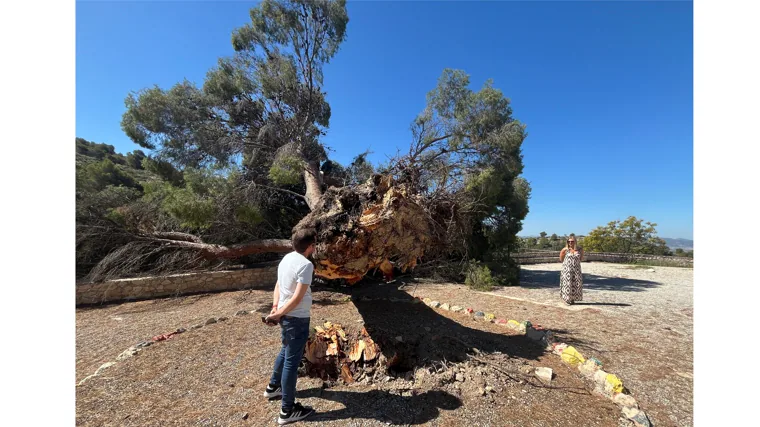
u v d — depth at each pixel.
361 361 3.20
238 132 11.08
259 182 9.90
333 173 11.90
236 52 11.47
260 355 3.58
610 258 18.16
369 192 3.98
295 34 11.06
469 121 10.03
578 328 4.86
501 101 10.09
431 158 8.28
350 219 3.80
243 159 10.72
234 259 9.36
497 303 6.59
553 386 2.90
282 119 11.02
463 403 2.59
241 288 8.15
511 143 9.41
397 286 8.49
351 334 3.55
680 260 15.31
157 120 9.72
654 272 12.88
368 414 2.44
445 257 9.74
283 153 8.80
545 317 5.48
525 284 9.62
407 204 3.88
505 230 10.58
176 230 9.24
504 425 2.31
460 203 6.35
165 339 4.12
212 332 4.37
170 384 2.96
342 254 3.77
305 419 2.38
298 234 2.62
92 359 3.83
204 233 9.12
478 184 9.01
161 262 8.44
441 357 3.33
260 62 11.33
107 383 2.97
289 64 10.86
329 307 5.66
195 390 2.85
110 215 7.80
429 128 10.30
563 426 2.31
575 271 6.53
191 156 10.61
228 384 2.94
